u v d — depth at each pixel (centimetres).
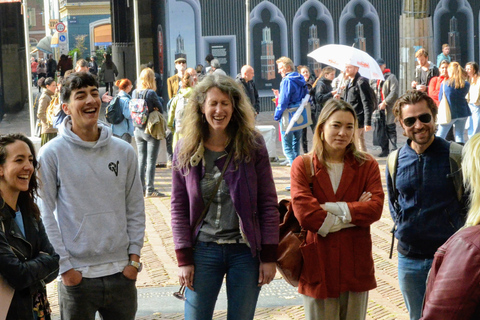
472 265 267
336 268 456
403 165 480
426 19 2375
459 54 2739
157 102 1167
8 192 395
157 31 2594
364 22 2675
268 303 675
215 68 1934
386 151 1562
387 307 654
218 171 443
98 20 5706
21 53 2734
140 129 1169
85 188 438
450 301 268
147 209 1094
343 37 2678
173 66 2625
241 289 441
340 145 454
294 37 2661
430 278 290
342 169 466
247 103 445
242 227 436
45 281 404
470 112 1383
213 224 443
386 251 839
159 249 867
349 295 461
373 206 453
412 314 491
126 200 461
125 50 2930
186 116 446
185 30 2616
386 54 2692
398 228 486
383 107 1527
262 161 449
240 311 443
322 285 455
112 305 450
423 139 468
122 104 1227
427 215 471
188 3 2603
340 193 462
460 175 464
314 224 450
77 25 5697
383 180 1274
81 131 445
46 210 432
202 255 445
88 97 439
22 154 394
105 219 441
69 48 5697
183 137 450
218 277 447
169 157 1523
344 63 1203
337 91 1335
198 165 445
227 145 444
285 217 472
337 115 453
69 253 436
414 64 2380
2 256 375
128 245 456
